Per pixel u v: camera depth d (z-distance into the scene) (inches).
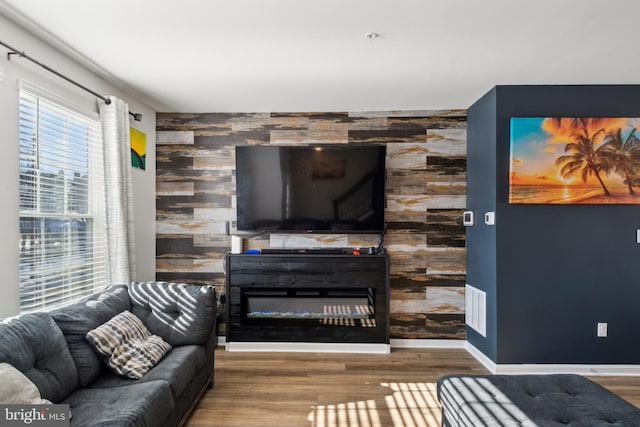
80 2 80.4
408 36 96.0
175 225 162.7
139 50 104.3
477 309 144.3
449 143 159.5
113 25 90.6
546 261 129.3
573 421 65.5
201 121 162.9
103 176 118.7
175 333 106.0
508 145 130.4
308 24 90.0
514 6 82.0
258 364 136.8
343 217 153.1
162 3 81.0
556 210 129.4
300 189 153.3
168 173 162.6
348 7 82.5
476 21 88.4
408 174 159.9
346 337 151.3
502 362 129.0
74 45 101.0
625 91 130.4
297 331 151.9
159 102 150.3
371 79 126.0
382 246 154.7
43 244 99.7
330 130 161.8
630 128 126.4
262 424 96.0
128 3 80.9
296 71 119.3
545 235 129.4
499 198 130.2
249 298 154.1
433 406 106.3
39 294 98.7
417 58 109.3
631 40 97.8
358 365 136.6
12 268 87.6
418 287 158.9
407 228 159.3
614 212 128.7
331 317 152.6
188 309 108.3
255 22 89.2
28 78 92.9
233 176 163.0
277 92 138.7
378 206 152.6
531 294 129.0
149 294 110.2
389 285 150.3
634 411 68.5
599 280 128.8
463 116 159.5
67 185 109.2
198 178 163.0
